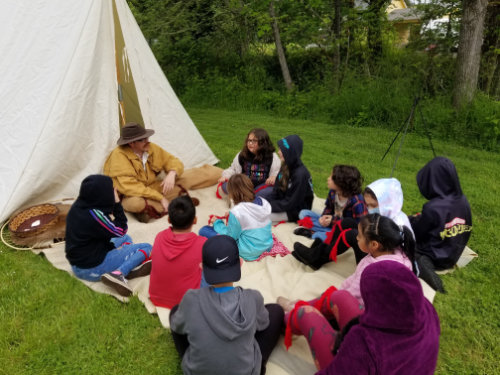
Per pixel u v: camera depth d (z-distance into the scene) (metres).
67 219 3.18
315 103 10.75
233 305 2.17
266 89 12.74
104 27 4.73
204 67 14.14
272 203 4.47
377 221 2.57
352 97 9.75
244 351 2.13
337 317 2.60
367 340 1.73
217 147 7.67
